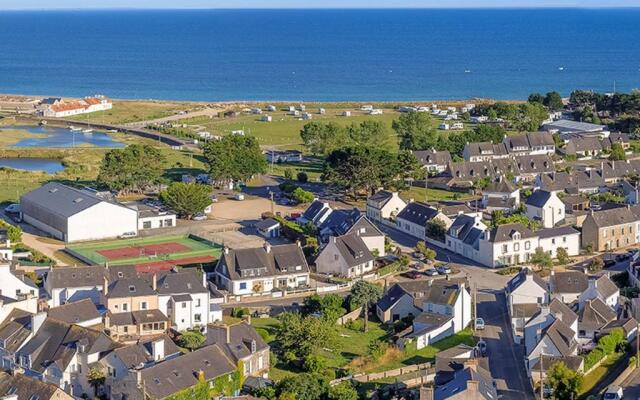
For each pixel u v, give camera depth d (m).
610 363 172.00
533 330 177.38
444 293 191.88
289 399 147.25
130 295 186.50
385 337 188.25
